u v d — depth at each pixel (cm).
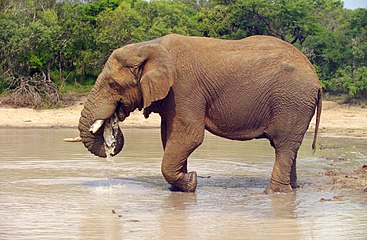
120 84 1259
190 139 1277
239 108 1291
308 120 1311
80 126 1281
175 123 1275
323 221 1054
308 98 1298
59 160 1747
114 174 1523
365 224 1034
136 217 1077
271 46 1316
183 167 1322
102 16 3716
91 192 1295
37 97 3341
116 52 1266
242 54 1297
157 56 1243
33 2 4031
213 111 1295
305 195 1281
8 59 3581
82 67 3728
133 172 1556
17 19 3744
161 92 1232
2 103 3347
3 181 1409
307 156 1919
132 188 1349
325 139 2441
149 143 2192
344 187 1371
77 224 1022
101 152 1298
